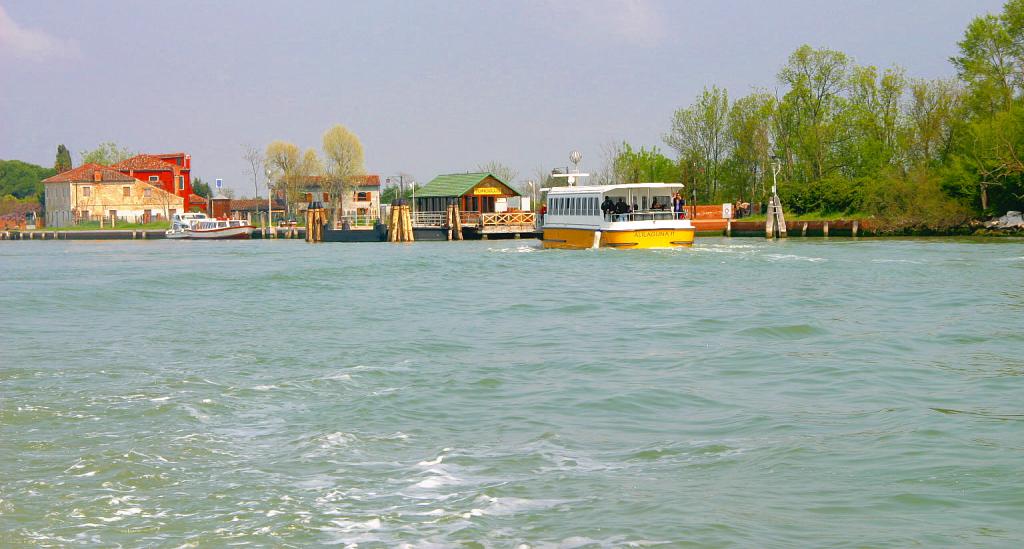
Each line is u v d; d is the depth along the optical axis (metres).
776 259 48.25
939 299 31.38
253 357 21.19
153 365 20.14
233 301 34.59
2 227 163.12
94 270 53.75
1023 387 17.28
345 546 9.62
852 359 20.52
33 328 27.00
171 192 152.38
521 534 9.83
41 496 11.22
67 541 9.88
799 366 19.72
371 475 11.94
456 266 50.56
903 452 12.73
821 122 96.12
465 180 106.56
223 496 11.17
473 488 11.38
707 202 109.62
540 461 12.52
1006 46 79.19
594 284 38.78
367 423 14.70
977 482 11.34
